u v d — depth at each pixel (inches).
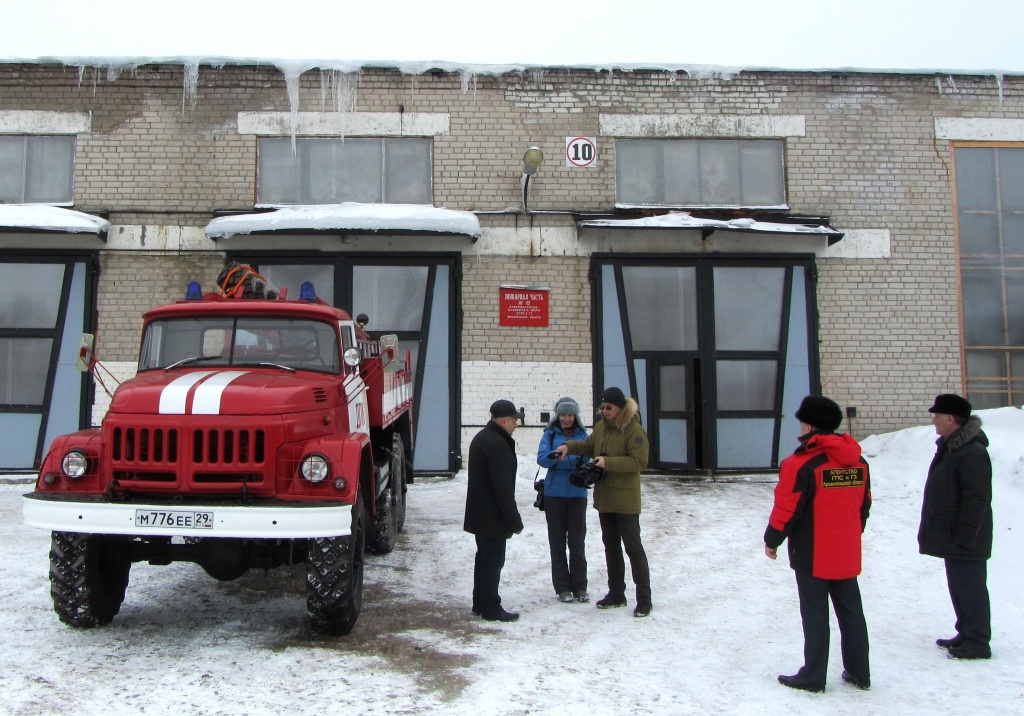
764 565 283.4
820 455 176.4
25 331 442.3
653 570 276.5
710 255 466.3
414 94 470.3
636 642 204.1
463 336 457.4
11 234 443.2
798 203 474.6
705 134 477.4
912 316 471.8
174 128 459.2
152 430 189.9
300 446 195.8
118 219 451.2
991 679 182.1
